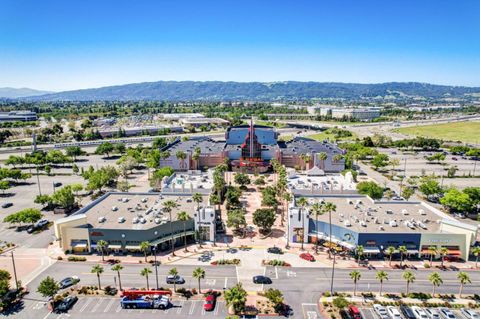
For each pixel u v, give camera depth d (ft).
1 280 301.02
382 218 421.18
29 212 454.40
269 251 397.19
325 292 317.83
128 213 440.45
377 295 315.37
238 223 431.02
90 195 611.47
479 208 533.14
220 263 369.91
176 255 390.21
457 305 299.99
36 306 299.17
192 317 285.64
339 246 400.06
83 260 376.68
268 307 296.92
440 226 391.65
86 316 286.66
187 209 452.35
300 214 414.00
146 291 310.45
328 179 599.57
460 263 373.20
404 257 383.65
